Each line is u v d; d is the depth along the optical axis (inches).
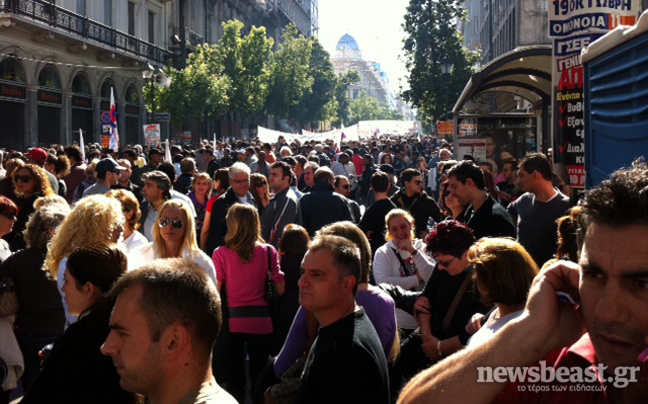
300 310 173.0
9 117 1280.8
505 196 424.8
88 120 1562.5
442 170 419.5
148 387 96.1
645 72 208.4
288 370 166.4
